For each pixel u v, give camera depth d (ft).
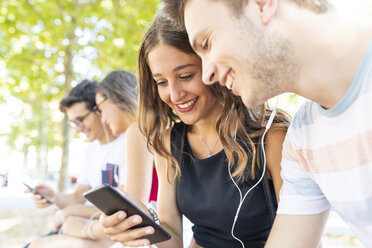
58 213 8.29
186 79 5.22
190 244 6.25
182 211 6.01
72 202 9.61
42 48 25.13
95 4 22.45
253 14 3.39
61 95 26.23
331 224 17.80
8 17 23.54
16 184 9.45
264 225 5.46
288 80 3.50
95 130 9.16
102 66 24.18
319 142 3.95
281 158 5.21
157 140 6.07
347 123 3.54
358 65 3.32
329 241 15.39
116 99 8.32
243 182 5.31
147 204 7.54
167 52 5.08
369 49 3.24
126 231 5.00
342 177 3.83
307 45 3.35
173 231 6.03
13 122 54.90
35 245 6.99
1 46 25.02
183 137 5.95
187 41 5.01
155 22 5.34
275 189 5.37
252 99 3.69
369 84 3.29
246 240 5.55
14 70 27.02
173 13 4.54
